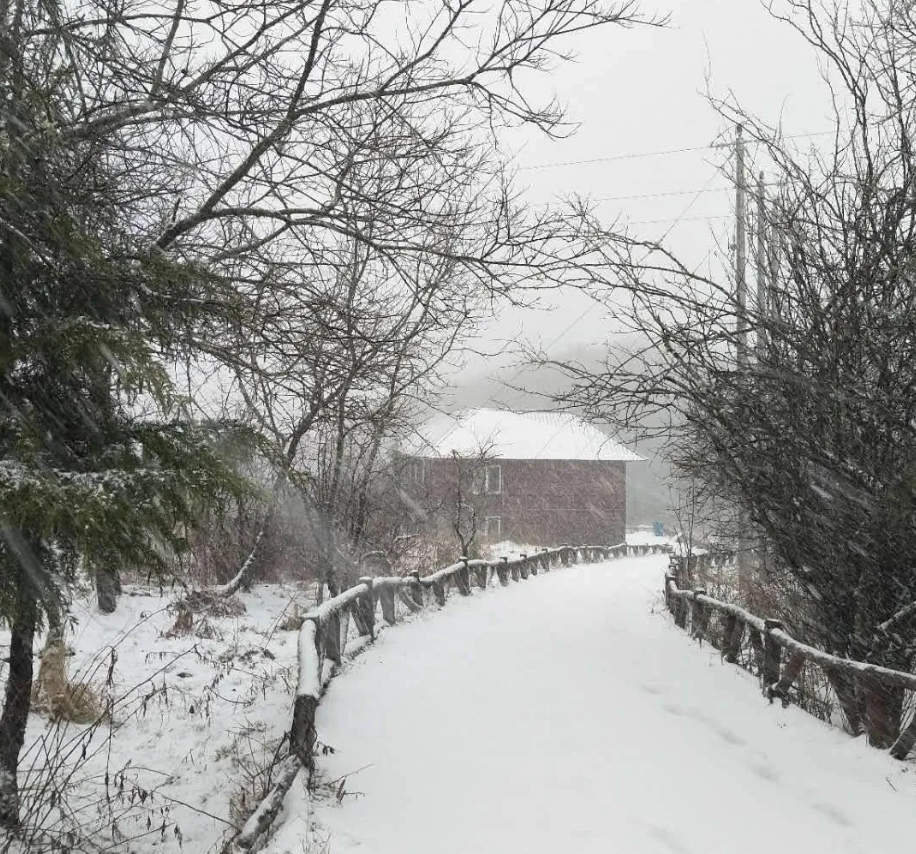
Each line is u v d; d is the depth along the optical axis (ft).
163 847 19.53
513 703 29.71
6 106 16.21
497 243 22.27
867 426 27.12
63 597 17.04
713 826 19.29
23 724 18.72
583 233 26.32
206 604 46.88
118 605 43.04
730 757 24.39
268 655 37.47
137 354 16.25
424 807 20.16
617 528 165.27
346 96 21.72
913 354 26.14
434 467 81.61
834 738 25.46
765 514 31.63
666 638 45.16
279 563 65.36
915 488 24.89
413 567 72.43
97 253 17.07
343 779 20.76
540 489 164.04
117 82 19.92
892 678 22.85
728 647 37.32
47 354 16.56
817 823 19.54
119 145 20.57
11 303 16.98
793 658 28.94
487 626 47.93
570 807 20.33
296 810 19.06
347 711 27.63
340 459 48.65
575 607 60.54
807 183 28.19
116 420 18.30
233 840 16.58
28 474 14.42
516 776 22.39
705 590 51.01
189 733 26.94
